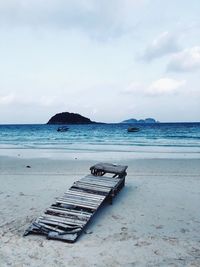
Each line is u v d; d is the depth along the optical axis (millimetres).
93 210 7344
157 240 6227
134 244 6012
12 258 5336
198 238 6359
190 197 9617
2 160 18031
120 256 5473
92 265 5109
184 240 6242
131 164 16219
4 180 12062
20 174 13320
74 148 26625
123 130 75938
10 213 7891
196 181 11969
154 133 58281
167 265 5152
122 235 6480
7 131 77688
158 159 18188
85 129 86688
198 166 15422
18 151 24094
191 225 7137
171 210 8289
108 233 6586
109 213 8000
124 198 9508
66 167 15156
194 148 26125
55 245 5883
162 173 13625
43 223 6645
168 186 11141
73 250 5684
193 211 8211
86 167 15141
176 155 20531
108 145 30312
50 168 14859
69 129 87062
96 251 5660
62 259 5309
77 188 8859
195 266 5117
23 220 7355
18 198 9359
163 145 29828
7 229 6738
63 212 7184
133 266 5105
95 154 21312
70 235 6188
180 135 50531
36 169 14609
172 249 5801
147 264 5184
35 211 8070
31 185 11156
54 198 9375
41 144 32875
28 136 53188
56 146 29266
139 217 7699
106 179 9891
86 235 6449
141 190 10547
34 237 6270
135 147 27500
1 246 5832
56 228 6438
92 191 8594
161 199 9391
